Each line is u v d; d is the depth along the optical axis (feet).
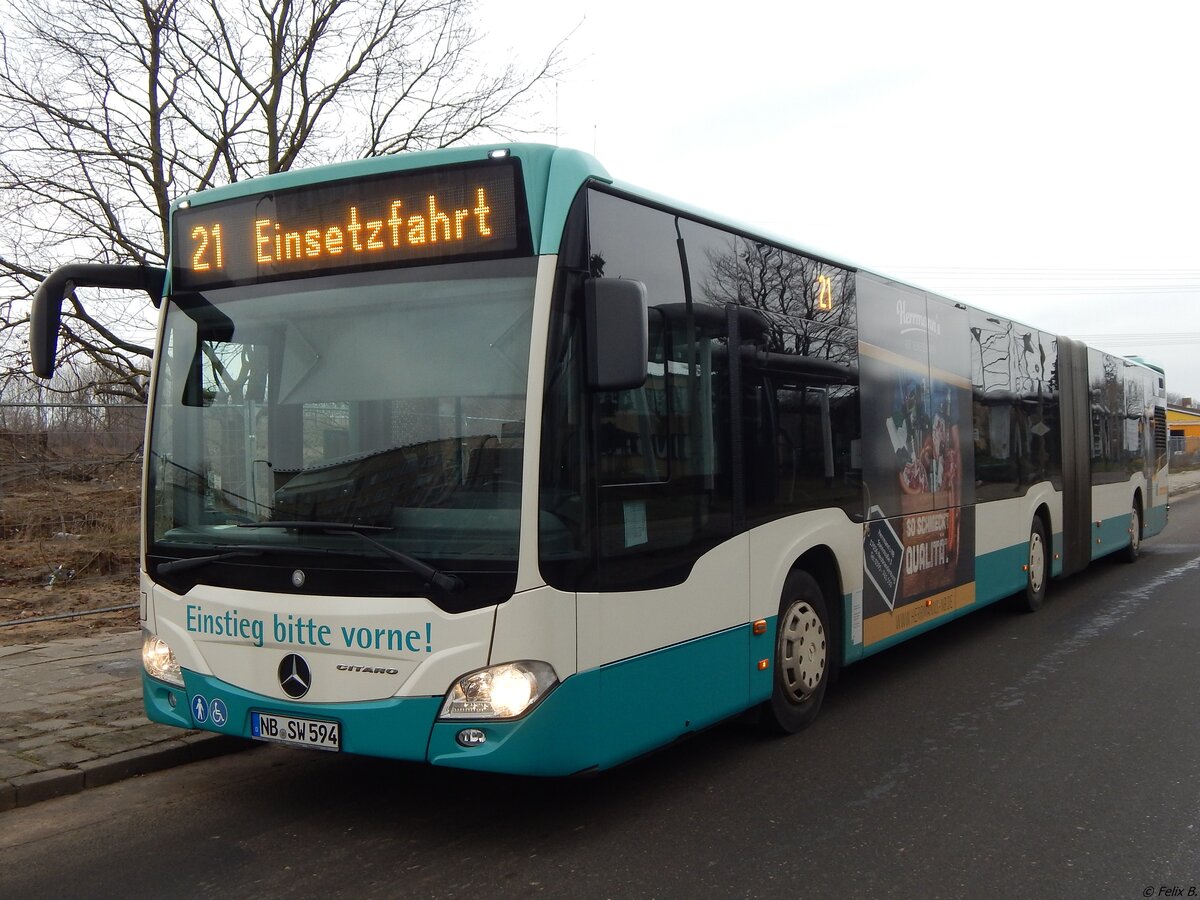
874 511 22.59
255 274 15.64
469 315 13.99
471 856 14.15
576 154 14.46
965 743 19.49
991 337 30.50
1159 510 54.08
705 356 16.83
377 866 13.85
